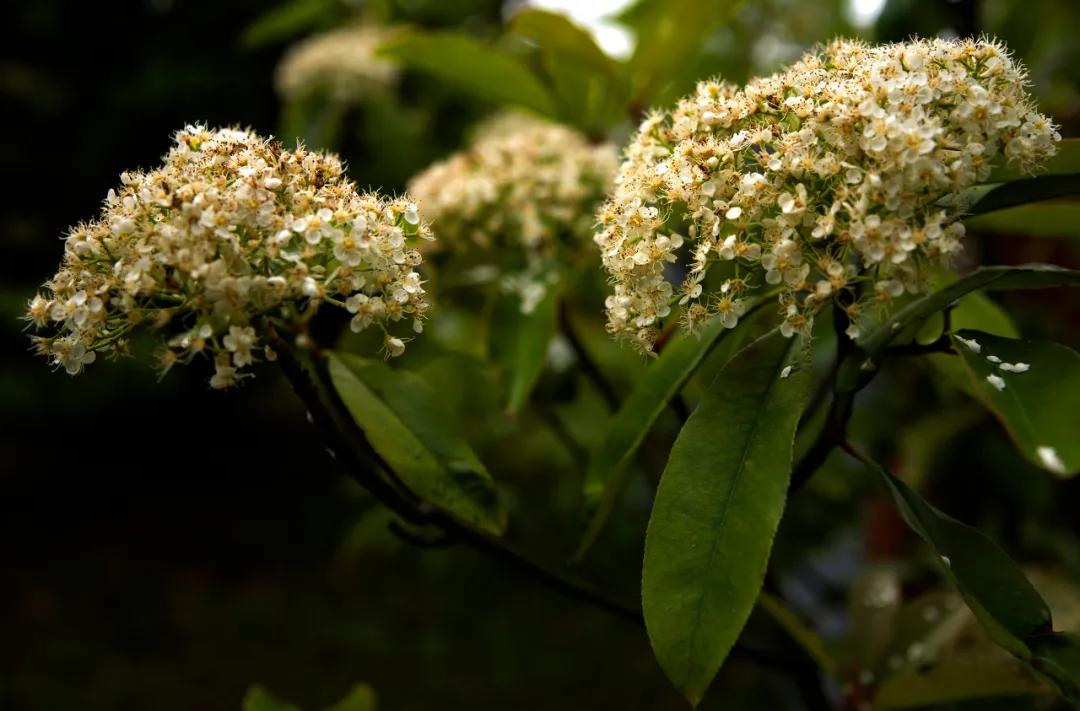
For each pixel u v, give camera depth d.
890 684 1.81
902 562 2.74
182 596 8.51
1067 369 1.33
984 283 1.44
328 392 1.57
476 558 6.29
